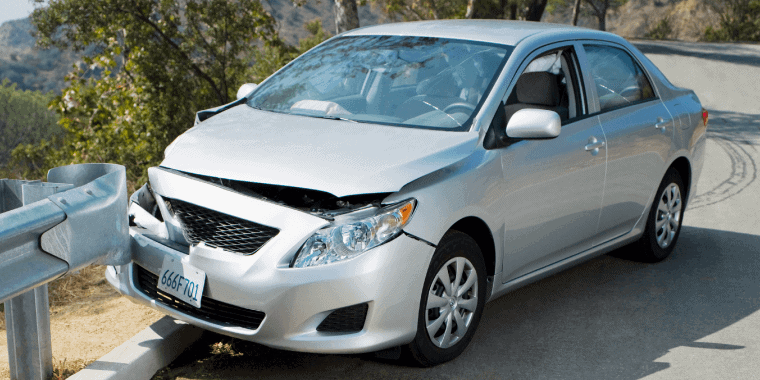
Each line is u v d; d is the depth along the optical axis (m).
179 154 3.59
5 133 44.41
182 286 3.29
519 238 3.97
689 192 5.81
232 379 3.50
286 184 3.19
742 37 62.50
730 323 4.47
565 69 4.50
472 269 3.72
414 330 3.39
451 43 4.39
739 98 19.80
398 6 29.66
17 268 2.68
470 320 3.80
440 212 3.37
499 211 3.75
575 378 3.68
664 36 83.38
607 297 4.86
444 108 3.92
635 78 5.17
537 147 4.00
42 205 2.77
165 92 15.23
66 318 4.26
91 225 3.03
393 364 3.74
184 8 15.17
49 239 2.84
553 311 4.59
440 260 3.49
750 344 4.16
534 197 3.99
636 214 5.15
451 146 3.60
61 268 2.87
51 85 156.38
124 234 3.29
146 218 3.60
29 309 3.03
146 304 3.52
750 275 5.40
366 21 97.56
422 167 3.38
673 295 4.93
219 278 3.18
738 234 6.54
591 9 65.94
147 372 3.46
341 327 3.23
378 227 3.18
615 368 3.81
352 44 4.75
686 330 4.35
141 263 3.48
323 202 3.25
